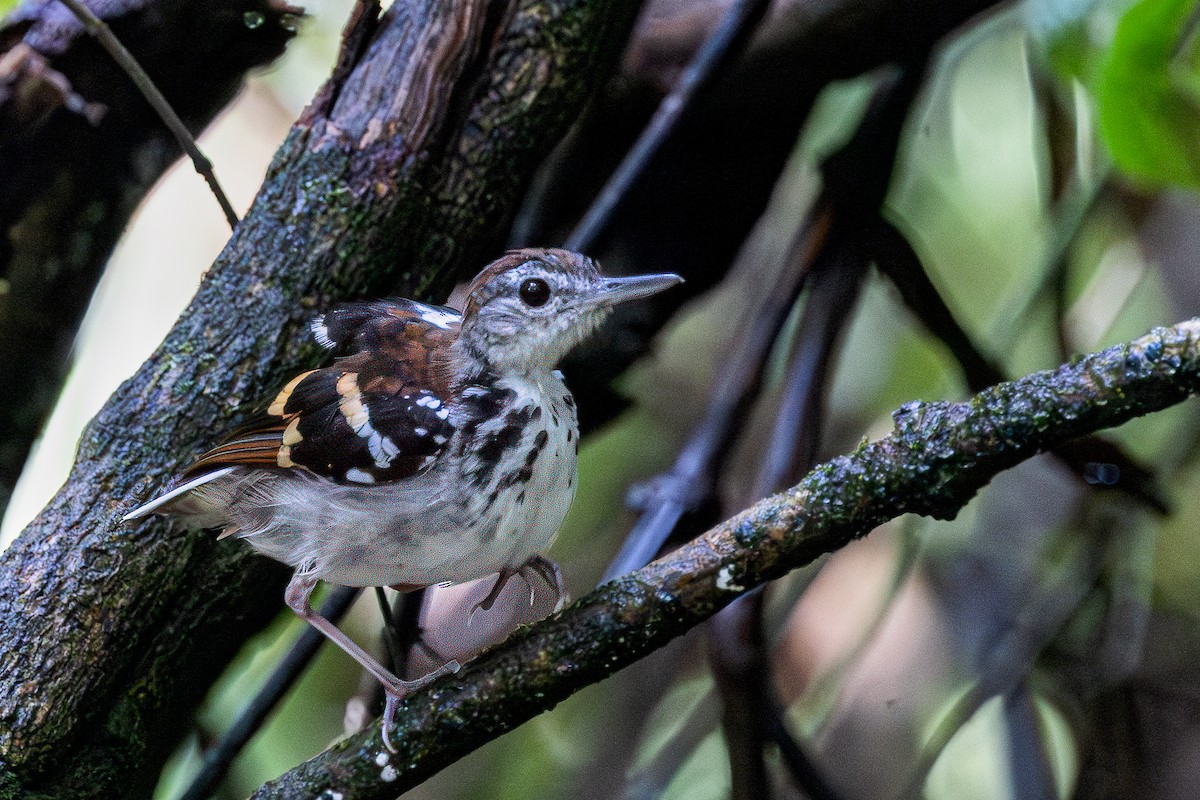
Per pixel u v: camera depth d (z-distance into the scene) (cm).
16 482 970
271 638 948
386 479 688
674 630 607
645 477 1199
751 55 952
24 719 689
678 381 1220
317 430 690
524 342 726
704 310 1235
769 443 916
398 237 766
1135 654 973
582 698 1153
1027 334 1132
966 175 1142
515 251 757
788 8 938
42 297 940
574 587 1179
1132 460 925
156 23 893
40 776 697
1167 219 1105
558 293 736
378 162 761
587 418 1035
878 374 1184
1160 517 937
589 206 1016
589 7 798
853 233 941
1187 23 817
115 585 711
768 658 874
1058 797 966
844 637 1143
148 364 743
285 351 743
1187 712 1018
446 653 1012
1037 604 1007
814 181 1080
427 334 734
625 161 911
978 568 1117
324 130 767
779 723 880
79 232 941
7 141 888
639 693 1148
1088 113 1050
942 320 944
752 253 1216
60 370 972
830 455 1166
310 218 754
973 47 1119
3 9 930
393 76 773
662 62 970
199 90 943
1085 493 1024
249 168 1275
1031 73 1000
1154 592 1080
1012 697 962
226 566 744
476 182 784
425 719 628
